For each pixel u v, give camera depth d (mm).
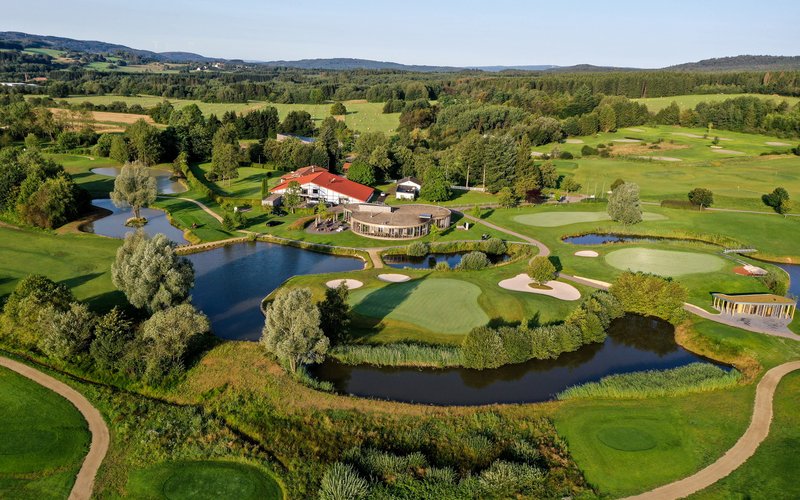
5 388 50000
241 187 147500
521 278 83500
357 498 37781
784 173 163250
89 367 53906
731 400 51312
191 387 51844
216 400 50094
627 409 50000
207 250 98688
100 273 79438
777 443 44812
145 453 42875
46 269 80188
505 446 44812
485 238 106188
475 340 57938
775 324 68125
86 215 117188
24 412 47000
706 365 57969
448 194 139375
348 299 72938
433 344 62062
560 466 42281
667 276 82375
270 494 39344
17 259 83938
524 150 147375
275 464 42219
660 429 46969
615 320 72812
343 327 62344
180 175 161000
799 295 79750
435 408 49531
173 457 42562
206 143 185250
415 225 106375
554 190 154750
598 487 40219
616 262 89875
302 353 52812
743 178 158375
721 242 104562
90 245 93312
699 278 81438
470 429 46781
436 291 75250
